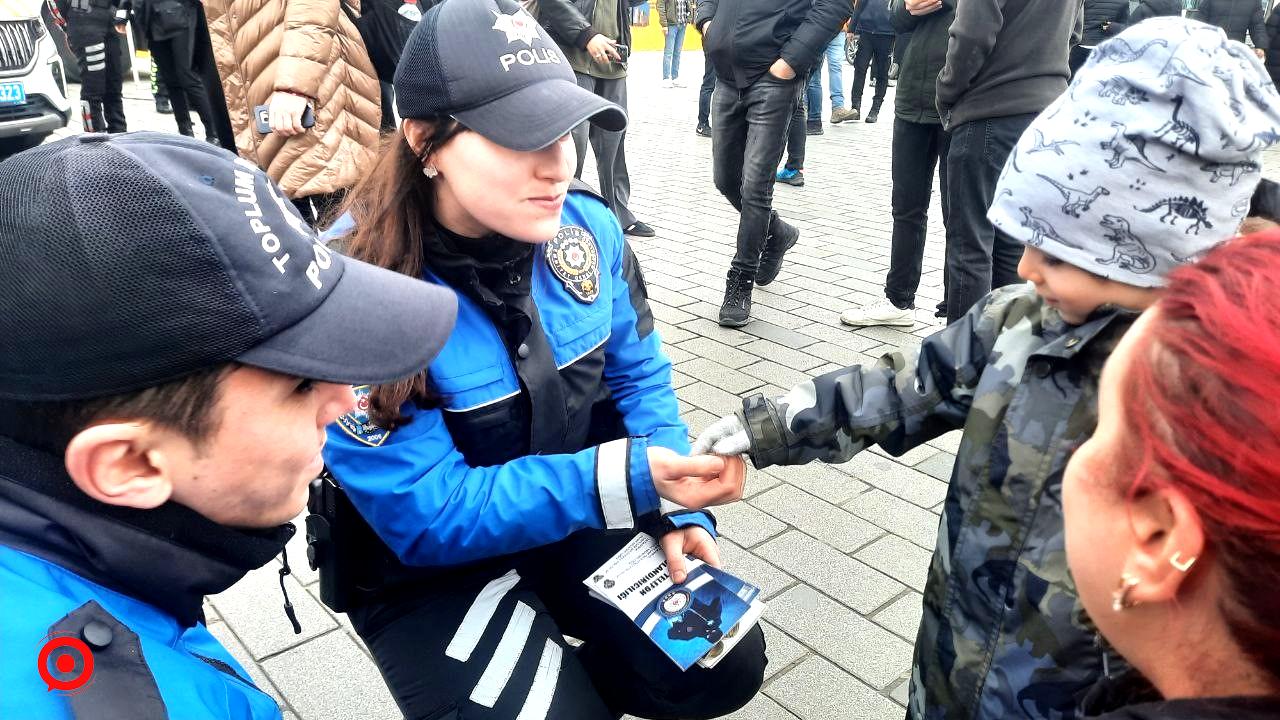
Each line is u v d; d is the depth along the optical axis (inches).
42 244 30.0
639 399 73.9
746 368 161.2
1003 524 50.1
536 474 59.4
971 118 142.6
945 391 57.4
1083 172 46.4
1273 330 21.3
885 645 96.0
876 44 424.8
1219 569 21.9
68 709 29.4
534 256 65.1
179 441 33.0
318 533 61.6
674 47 549.6
